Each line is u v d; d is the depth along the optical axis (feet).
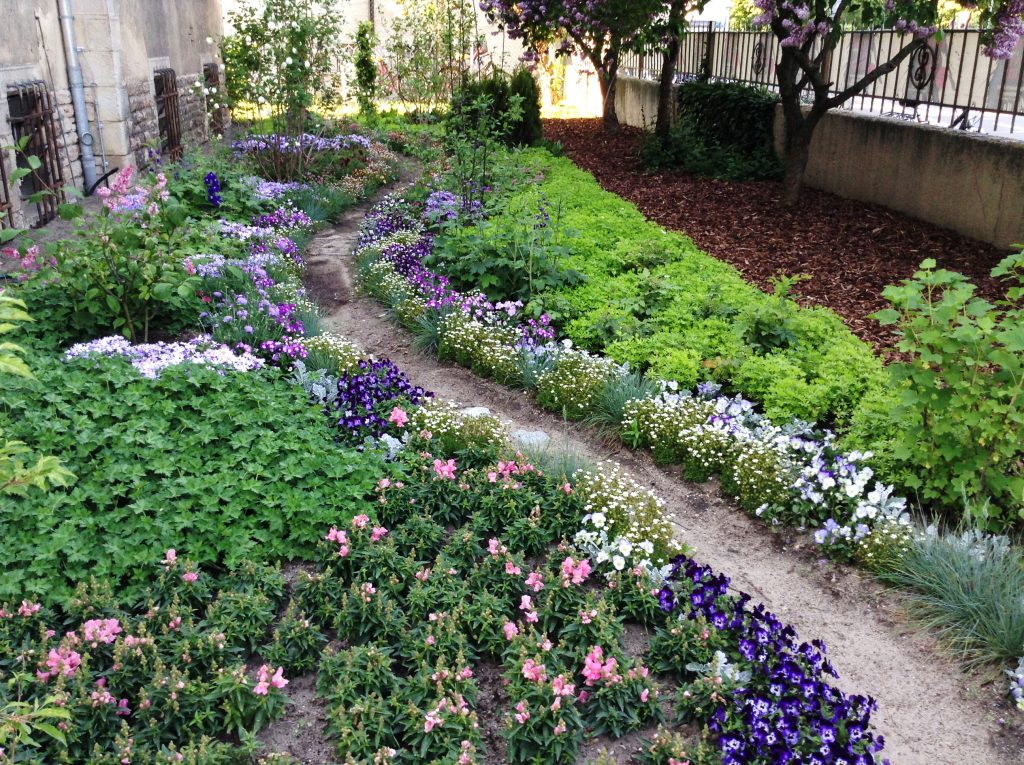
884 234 34.47
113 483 14.70
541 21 54.75
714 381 21.53
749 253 33.53
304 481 15.40
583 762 10.78
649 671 12.14
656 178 49.39
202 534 13.98
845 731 10.68
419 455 16.87
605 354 23.77
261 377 19.42
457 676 11.39
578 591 13.43
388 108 79.25
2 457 9.70
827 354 21.53
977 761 11.20
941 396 15.02
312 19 46.80
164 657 11.46
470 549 14.29
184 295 21.52
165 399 17.31
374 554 13.64
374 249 32.58
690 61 66.74
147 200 23.21
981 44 32.32
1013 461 15.53
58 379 17.47
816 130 43.55
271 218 36.17
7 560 12.68
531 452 17.87
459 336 23.76
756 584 14.79
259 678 11.41
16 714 8.88
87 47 37.99
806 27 35.35
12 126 32.19
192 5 57.26
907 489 16.56
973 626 13.14
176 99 50.44
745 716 10.91
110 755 9.96
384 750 10.26
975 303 15.12
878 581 14.69
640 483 18.07
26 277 22.88
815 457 16.70
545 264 27.45
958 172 33.19
